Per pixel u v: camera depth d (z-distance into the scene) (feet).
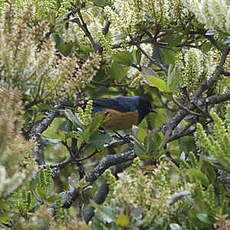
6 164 23.71
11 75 27.35
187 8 35.47
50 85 27.84
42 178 28.96
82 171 37.55
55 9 37.01
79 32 41.32
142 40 40.52
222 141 26.45
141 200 24.56
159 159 30.45
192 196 25.91
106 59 40.01
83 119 34.01
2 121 23.38
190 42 39.37
